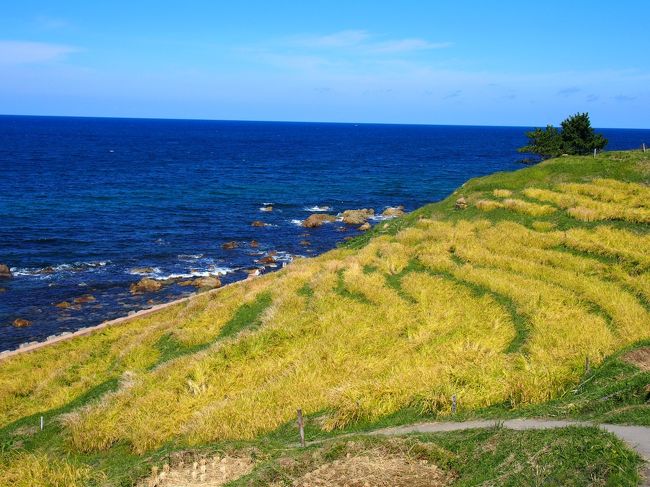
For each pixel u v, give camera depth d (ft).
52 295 155.12
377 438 50.55
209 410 68.18
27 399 88.69
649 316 82.43
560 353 71.00
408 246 135.44
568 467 40.27
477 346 76.59
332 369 76.89
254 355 87.25
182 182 360.07
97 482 54.13
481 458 45.60
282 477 46.52
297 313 102.32
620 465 38.91
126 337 109.50
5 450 68.64
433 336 83.66
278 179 385.50
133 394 78.54
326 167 466.29
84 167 419.95
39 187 317.42
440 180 385.09
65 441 68.49
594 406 54.34
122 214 255.50
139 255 195.00
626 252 109.50
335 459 48.62
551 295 93.71
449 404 60.90
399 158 556.10
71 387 88.79
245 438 60.85
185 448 57.88
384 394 64.23
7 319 137.80
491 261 115.14
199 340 99.55
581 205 143.02
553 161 184.65
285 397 69.26
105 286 163.84
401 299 101.55
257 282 136.98
